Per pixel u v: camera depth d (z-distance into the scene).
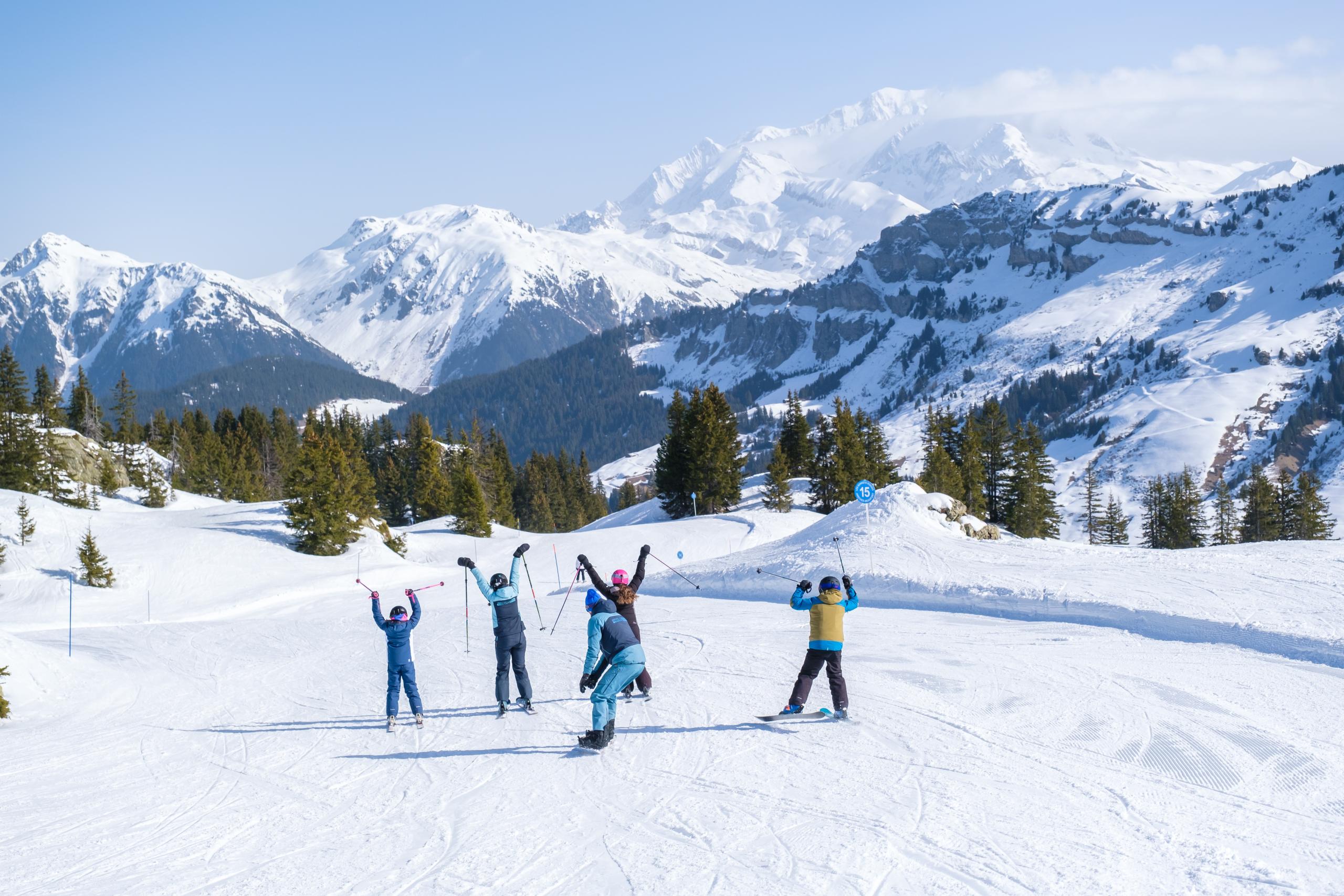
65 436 73.69
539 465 126.62
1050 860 5.98
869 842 6.42
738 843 6.55
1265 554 21.06
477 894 5.90
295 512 52.31
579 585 33.81
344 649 20.09
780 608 21.67
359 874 6.39
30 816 8.35
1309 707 10.05
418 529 73.31
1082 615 17.06
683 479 70.56
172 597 41.25
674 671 13.68
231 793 8.87
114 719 13.65
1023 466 74.62
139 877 6.57
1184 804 7.08
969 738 9.17
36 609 37.94
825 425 73.69
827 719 10.20
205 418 119.38
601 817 7.34
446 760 9.55
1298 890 5.43
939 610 19.89
